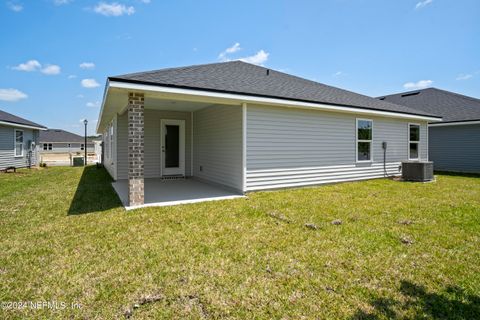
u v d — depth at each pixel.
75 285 2.46
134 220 4.53
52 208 5.46
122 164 10.04
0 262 2.93
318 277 2.60
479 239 3.61
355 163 9.23
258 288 2.42
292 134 7.73
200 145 10.05
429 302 2.20
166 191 7.48
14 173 13.32
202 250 3.25
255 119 7.09
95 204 5.83
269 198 6.35
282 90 7.74
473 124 12.44
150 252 3.19
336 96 9.16
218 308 2.14
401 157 10.75
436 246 3.38
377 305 2.16
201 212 5.05
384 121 10.12
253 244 3.44
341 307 2.14
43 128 17.70
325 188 7.85
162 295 2.30
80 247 3.35
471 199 6.23
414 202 5.89
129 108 5.46
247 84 7.32
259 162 7.19
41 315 2.04
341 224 4.29
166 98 6.16
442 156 13.74
